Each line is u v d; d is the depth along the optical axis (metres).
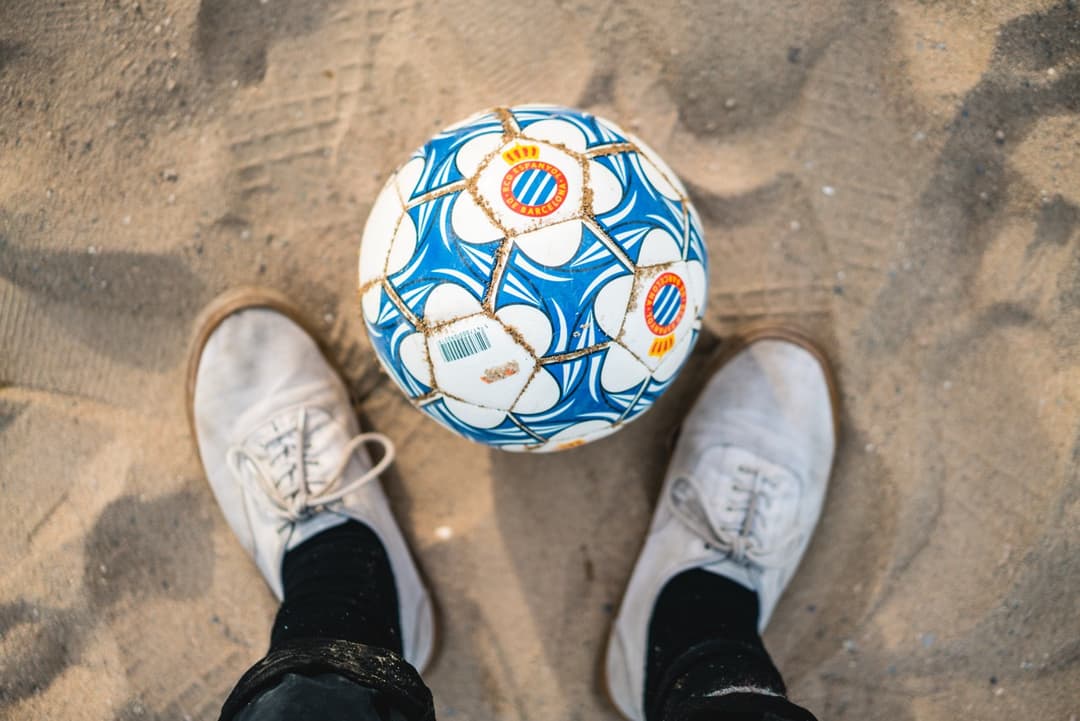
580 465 1.88
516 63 1.79
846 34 1.74
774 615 1.88
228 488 1.80
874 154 1.77
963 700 1.82
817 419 1.82
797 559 1.83
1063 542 1.76
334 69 1.78
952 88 1.72
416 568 1.87
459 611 1.88
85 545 1.79
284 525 1.76
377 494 1.84
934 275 1.78
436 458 1.88
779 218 1.81
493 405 1.25
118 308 1.79
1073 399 1.74
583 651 1.88
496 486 1.87
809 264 1.81
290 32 1.77
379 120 1.79
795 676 1.86
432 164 1.26
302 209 1.81
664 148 1.81
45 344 1.79
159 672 1.81
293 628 1.53
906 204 1.77
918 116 1.74
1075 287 1.73
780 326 1.82
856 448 1.85
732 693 1.42
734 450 1.84
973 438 1.79
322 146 1.79
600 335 1.19
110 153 1.76
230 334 1.79
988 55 1.71
